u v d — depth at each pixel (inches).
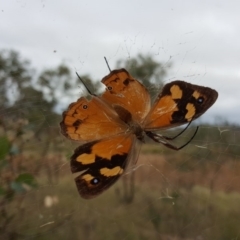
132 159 3.6
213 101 3.6
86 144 3.5
